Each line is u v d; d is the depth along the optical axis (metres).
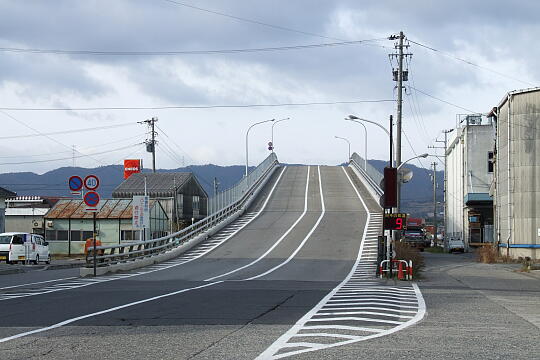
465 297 19.08
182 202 74.38
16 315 13.73
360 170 81.50
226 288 21.50
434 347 9.68
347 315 13.81
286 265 34.38
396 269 28.14
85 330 11.41
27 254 39.94
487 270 34.94
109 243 59.91
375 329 11.67
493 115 51.75
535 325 12.55
